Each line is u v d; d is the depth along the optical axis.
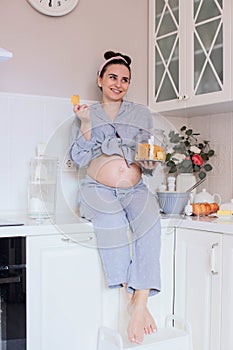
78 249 2.01
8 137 2.37
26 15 2.42
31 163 2.29
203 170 2.80
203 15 2.41
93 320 2.05
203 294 2.11
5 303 1.84
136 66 2.76
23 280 1.88
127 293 2.09
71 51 2.54
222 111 2.64
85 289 2.03
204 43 2.40
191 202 2.54
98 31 2.63
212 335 2.05
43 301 1.93
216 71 2.33
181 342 2.05
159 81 2.70
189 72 2.47
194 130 2.90
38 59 2.46
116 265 2.04
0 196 2.35
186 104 2.50
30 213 2.18
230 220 2.18
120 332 2.11
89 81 2.59
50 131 2.47
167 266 2.27
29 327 1.89
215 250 2.04
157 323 2.24
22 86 2.41
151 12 2.75
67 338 1.98
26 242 1.89
